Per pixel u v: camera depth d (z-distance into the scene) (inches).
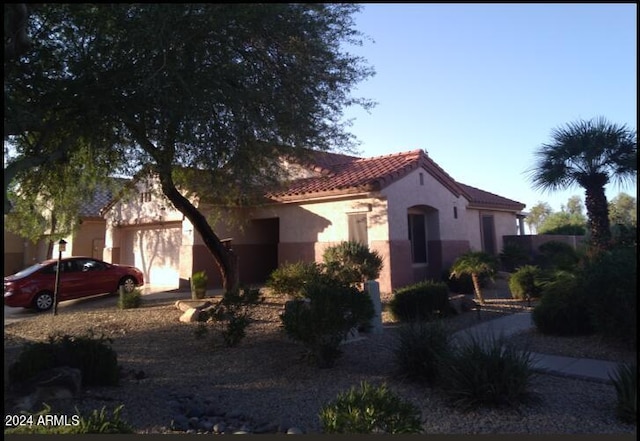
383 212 616.7
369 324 380.5
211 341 382.0
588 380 261.9
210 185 457.4
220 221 754.8
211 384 279.0
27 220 529.0
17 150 390.9
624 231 424.8
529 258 808.9
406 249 636.1
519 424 203.0
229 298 363.6
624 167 448.5
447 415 217.3
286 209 722.8
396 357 288.8
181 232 808.3
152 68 295.6
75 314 530.9
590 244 435.8
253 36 330.6
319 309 296.8
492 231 892.6
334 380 278.2
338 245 549.0
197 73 310.0
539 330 382.0
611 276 324.2
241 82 328.8
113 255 906.7
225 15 292.5
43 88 306.3
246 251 791.1
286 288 508.7
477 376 225.5
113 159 436.8
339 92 390.9
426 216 724.0
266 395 257.0
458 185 767.1
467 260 543.8
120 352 357.7
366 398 172.4
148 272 864.3
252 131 358.6
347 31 375.6
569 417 209.5
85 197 529.0
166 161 387.5
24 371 240.8
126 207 884.0
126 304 561.6
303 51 349.1
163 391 263.6
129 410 228.5
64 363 257.0
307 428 207.3
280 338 385.1
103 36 293.6
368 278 499.8
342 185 638.5
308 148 421.1
